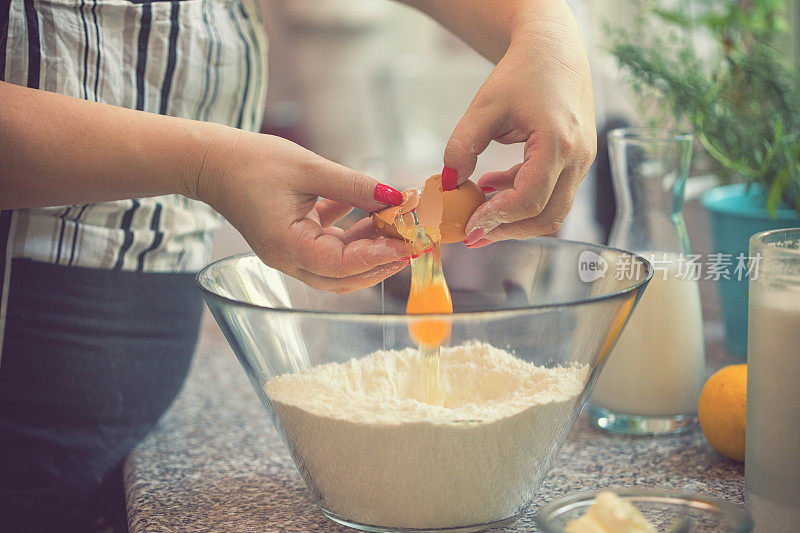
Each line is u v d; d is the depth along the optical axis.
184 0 0.92
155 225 0.93
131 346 0.93
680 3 1.25
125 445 0.94
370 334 0.71
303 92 2.70
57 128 0.73
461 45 2.76
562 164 0.72
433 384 0.73
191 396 1.05
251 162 0.73
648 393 0.90
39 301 0.87
